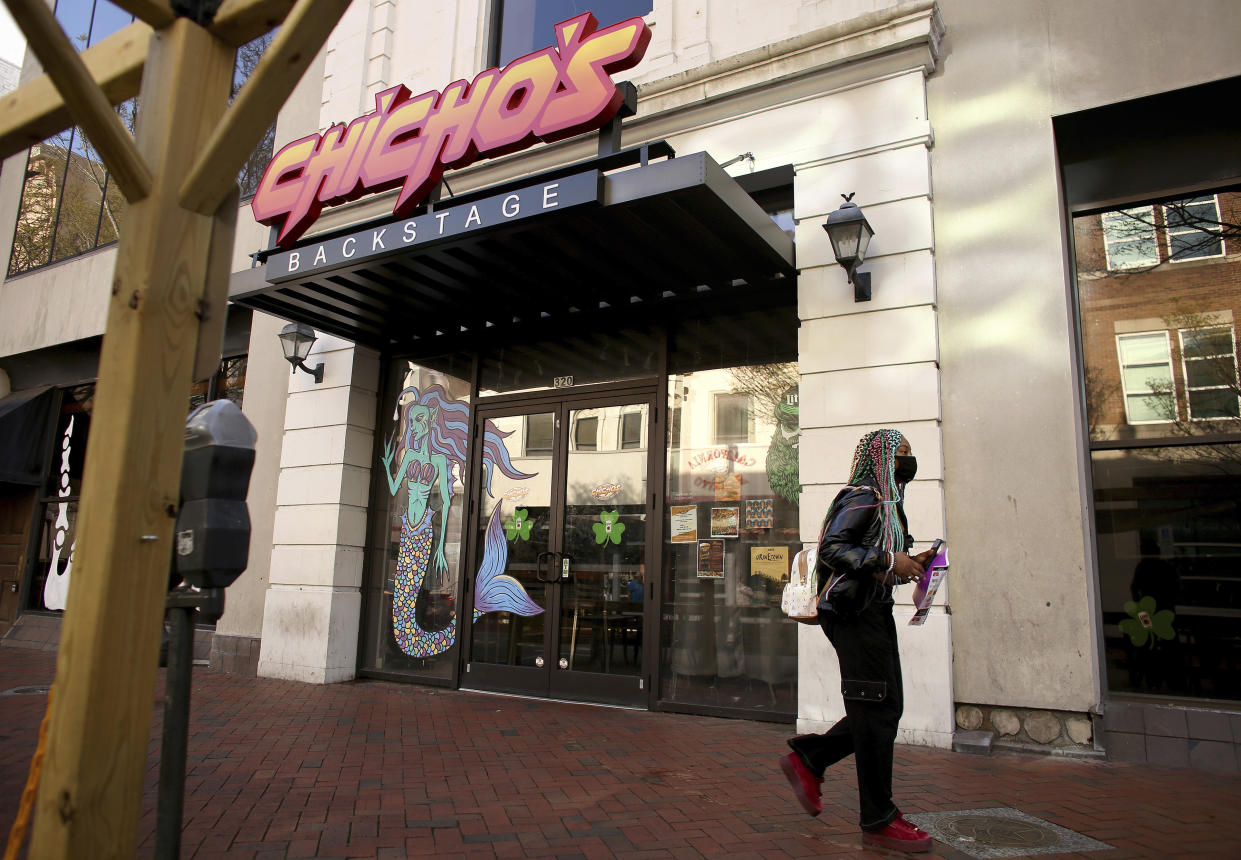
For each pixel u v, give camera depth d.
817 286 5.78
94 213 11.92
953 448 5.23
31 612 11.37
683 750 4.84
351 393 8.01
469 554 7.35
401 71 8.73
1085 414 5.18
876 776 3.14
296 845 3.17
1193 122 5.17
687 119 6.60
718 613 6.11
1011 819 3.51
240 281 6.93
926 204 5.51
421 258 5.92
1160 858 3.05
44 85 2.15
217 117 1.96
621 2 7.59
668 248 5.62
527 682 6.80
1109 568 5.00
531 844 3.21
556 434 7.14
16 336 12.25
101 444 1.77
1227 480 4.80
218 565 1.97
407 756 4.64
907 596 5.13
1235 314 4.95
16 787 3.95
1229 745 4.42
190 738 5.03
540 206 5.18
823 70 6.01
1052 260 5.15
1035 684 4.79
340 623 7.68
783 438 6.11
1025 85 5.44
